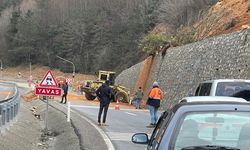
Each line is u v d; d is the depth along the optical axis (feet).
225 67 95.40
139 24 335.88
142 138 23.75
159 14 265.54
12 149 48.47
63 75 404.16
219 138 17.61
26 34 470.39
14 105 67.31
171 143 17.53
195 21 188.75
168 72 146.92
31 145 58.29
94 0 424.46
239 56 88.74
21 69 461.78
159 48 176.14
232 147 17.21
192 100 20.17
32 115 95.45
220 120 18.01
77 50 408.46
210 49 108.27
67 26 427.33
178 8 213.25
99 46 387.75
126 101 167.12
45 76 67.62
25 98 151.84
